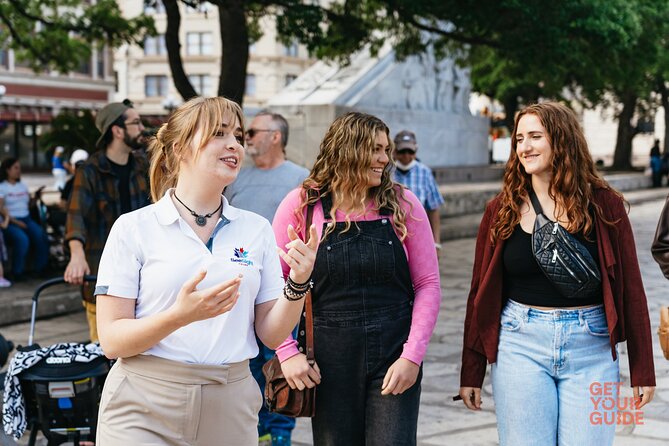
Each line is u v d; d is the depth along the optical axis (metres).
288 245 2.79
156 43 58.22
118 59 59.00
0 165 11.35
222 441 2.82
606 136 55.91
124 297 2.74
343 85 22.14
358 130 3.49
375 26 14.85
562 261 3.28
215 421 2.79
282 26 13.02
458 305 9.80
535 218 3.39
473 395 3.61
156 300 2.75
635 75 19.11
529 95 37.38
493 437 5.41
